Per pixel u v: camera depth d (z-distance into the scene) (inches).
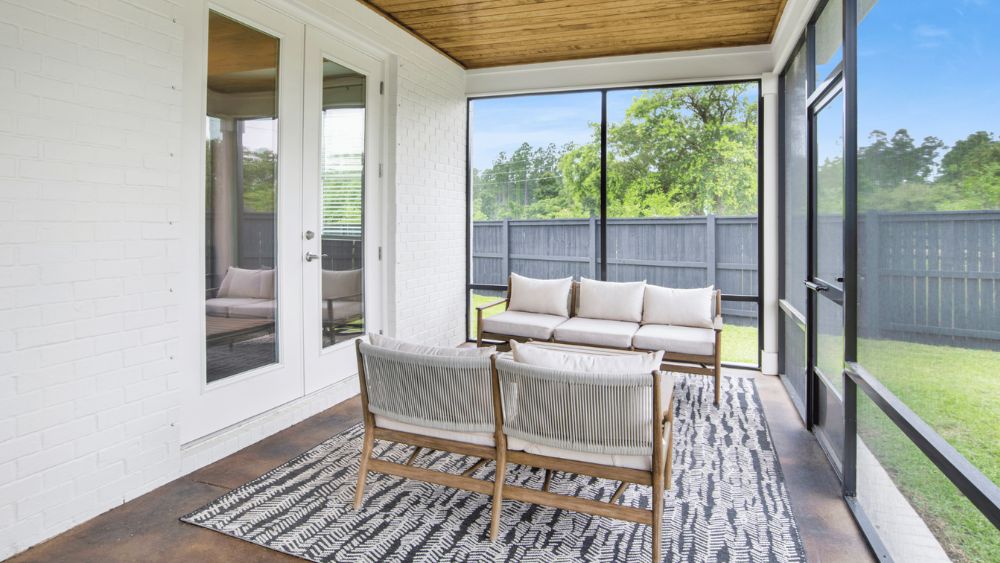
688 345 148.4
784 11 146.7
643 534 83.0
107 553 76.9
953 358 57.1
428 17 160.2
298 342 135.7
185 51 102.3
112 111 86.4
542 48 187.0
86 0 82.0
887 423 79.4
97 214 84.8
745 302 185.0
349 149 153.4
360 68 155.8
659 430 73.7
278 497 93.7
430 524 85.6
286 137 129.2
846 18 89.2
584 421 76.6
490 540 81.2
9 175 73.6
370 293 165.5
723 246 187.2
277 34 125.0
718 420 134.9
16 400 75.5
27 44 75.0
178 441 100.2
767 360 176.9
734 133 184.5
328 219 145.7
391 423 90.5
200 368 108.5
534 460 82.0
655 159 193.9
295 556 76.8
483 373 81.5
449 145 202.7
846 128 90.2
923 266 64.7
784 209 171.3
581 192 204.4
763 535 82.7
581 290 183.3
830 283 112.6
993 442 49.3
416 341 184.9
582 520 87.1
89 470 85.1
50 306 79.0
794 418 136.1
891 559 75.0
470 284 222.4
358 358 90.0
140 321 92.3
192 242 105.7
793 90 154.9
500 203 216.4
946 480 60.5
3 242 73.4
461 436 86.4
